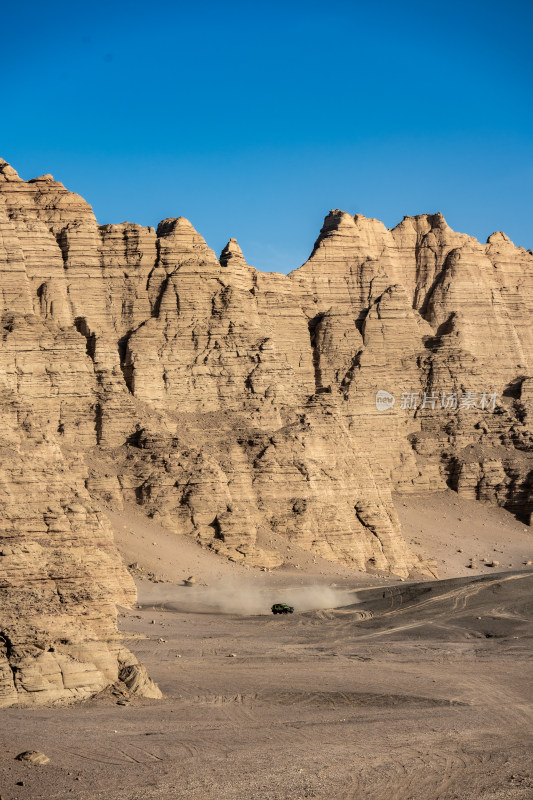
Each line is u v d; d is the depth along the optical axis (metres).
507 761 40.16
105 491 103.38
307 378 148.50
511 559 134.88
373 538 118.06
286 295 150.75
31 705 41.41
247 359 130.50
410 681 55.25
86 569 57.47
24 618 43.28
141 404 120.50
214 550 101.25
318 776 36.91
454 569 127.25
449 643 68.81
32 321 117.00
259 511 110.69
